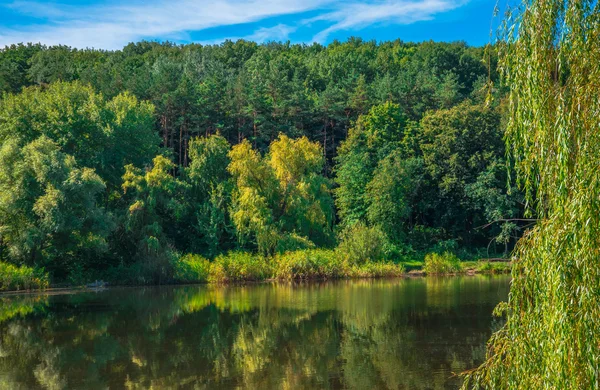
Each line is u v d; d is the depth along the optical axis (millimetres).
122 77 87688
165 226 52875
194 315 29172
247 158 52719
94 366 19125
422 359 19188
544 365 7215
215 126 73938
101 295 38344
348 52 142500
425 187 63500
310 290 39438
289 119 78188
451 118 60000
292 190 53500
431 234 64625
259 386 16594
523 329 7691
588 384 6680
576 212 6906
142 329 25562
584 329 6715
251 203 49125
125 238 48531
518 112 7988
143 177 48688
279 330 24891
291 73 117062
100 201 52188
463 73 111562
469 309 29078
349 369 18219
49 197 39781
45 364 19453
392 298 33875
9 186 41250
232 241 53656
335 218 66875
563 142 7207
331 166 79625
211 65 131625
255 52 153500
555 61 7828
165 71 84562
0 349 21750
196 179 54531
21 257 41406
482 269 51062
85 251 45625
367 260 49344
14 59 104000
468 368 17953
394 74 112000
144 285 44656
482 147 59031
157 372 18328
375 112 67750
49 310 31422
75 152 51344
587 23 7645
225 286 43531
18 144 47656
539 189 7777
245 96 76938
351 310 29719
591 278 6758
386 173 58656
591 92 7301
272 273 47281
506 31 8398
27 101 52469
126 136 55000
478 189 55469
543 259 7227
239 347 21734
